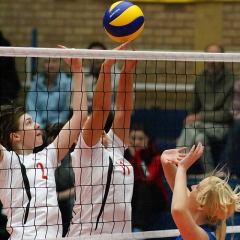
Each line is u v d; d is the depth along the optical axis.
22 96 17.80
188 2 20.98
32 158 9.41
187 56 9.60
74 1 21.09
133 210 13.32
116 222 9.48
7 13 21.16
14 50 9.02
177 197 7.65
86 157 9.47
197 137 15.66
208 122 16.36
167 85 20.22
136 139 13.74
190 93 20.25
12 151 9.34
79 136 9.83
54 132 10.79
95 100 9.53
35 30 20.78
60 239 8.89
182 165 8.00
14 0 21.16
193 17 21.03
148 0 21.00
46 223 8.99
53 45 21.12
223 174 11.25
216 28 20.98
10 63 17.98
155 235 9.49
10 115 9.67
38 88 17.23
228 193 8.02
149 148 13.67
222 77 16.86
